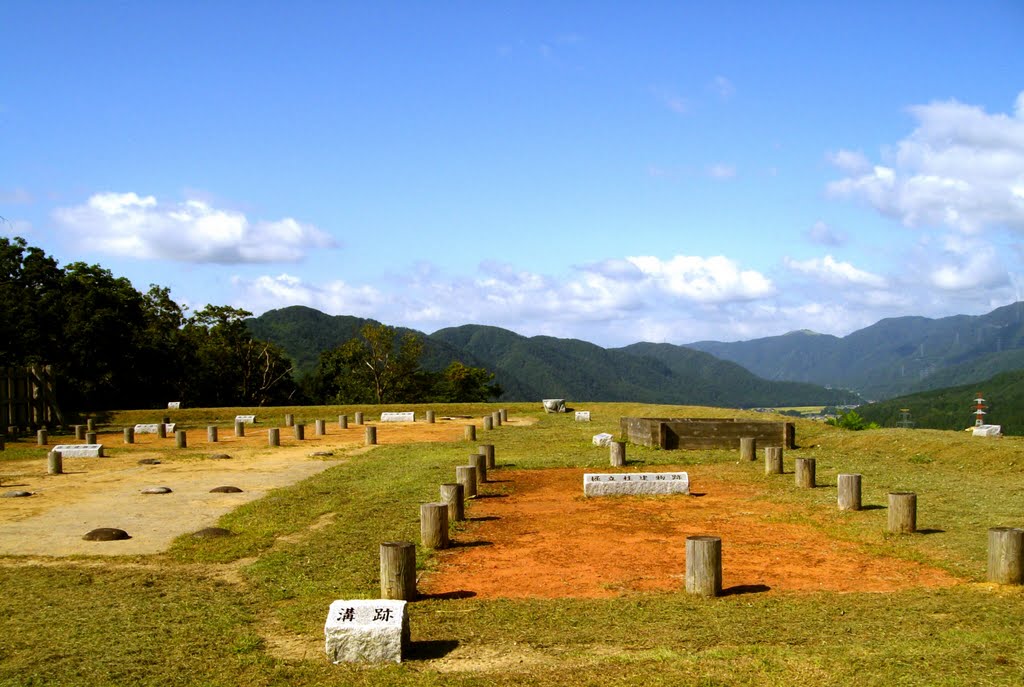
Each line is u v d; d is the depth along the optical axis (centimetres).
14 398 3975
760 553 1273
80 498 1962
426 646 859
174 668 809
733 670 750
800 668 748
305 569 1231
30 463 2714
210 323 7888
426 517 1350
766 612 950
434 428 4066
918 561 1188
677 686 718
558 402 4891
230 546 1412
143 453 3002
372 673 782
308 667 805
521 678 752
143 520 1673
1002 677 712
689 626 896
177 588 1146
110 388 6250
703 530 1455
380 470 2319
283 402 8381
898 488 1764
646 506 1686
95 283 6241
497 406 5356
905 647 795
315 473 2378
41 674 794
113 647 875
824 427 3050
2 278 5812
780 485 1867
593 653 816
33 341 5547
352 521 1581
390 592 1051
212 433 3522
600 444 2781
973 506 1538
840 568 1173
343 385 8012
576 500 1770
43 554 1377
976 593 1010
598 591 1085
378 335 7831
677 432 2616
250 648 866
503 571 1207
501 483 2008
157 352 6575
